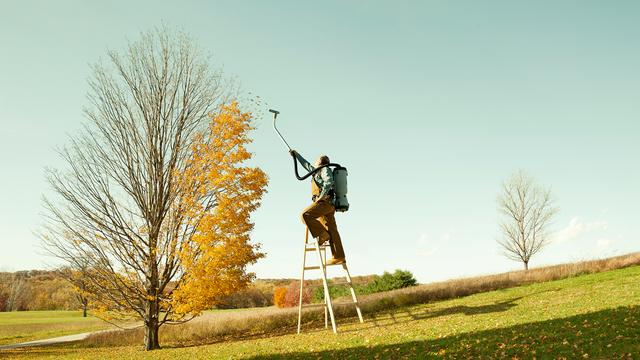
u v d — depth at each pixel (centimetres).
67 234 1487
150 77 1620
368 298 1780
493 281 1781
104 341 1900
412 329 909
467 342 707
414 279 2800
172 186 1552
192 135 1614
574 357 562
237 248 1380
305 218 964
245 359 849
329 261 1076
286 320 1584
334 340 907
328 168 959
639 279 1301
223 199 1395
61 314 5144
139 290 1519
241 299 4131
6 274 6788
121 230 1516
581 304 954
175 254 1495
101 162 1537
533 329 747
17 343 2319
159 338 1766
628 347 573
